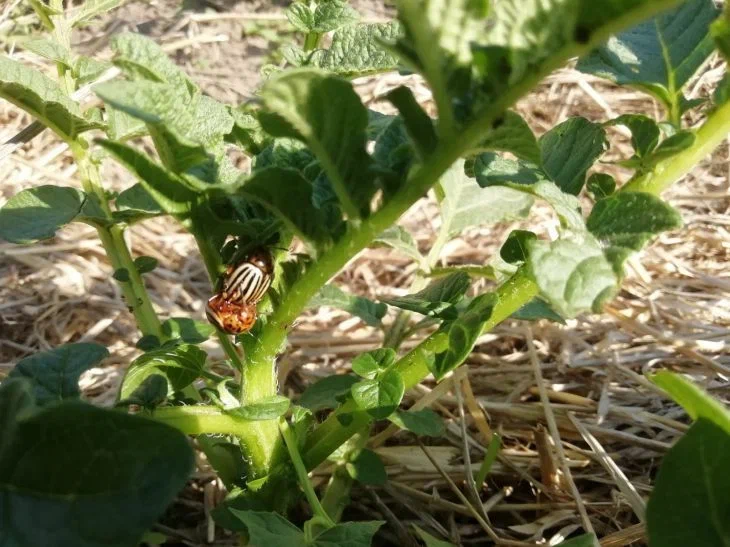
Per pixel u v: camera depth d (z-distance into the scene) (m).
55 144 0.33
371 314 0.17
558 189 0.11
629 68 0.12
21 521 0.10
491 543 0.17
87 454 0.10
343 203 0.10
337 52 0.16
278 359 0.22
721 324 0.25
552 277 0.10
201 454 0.19
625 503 0.18
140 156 0.10
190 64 0.37
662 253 0.27
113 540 0.09
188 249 0.29
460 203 0.18
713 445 0.09
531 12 0.09
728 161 0.31
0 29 0.36
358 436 0.16
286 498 0.14
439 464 0.19
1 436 0.10
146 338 0.16
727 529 0.09
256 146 0.15
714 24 0.11
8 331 0.26
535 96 0.35
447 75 0.09
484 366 0.23
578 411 0.21
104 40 0.37
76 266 0.28
